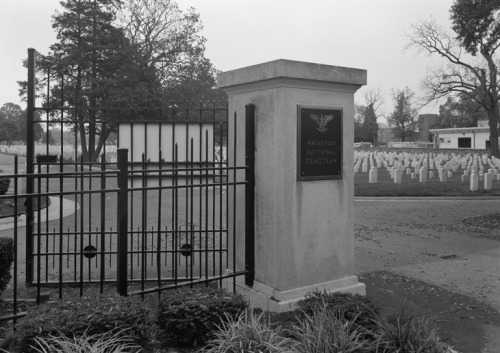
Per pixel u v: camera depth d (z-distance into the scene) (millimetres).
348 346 3471
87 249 6191
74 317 3584
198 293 4391
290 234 5094
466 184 22562
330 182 5461
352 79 5449
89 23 38250
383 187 21234
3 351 3643
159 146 6148
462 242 9844
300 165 5137
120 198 4457
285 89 5016
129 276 6699
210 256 8227
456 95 39719
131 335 3551
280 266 5051
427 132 108312
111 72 38344
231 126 5863
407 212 14773
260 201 5301
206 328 3984
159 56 43688
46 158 5957
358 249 9016
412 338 3703
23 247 8961
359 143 91438
